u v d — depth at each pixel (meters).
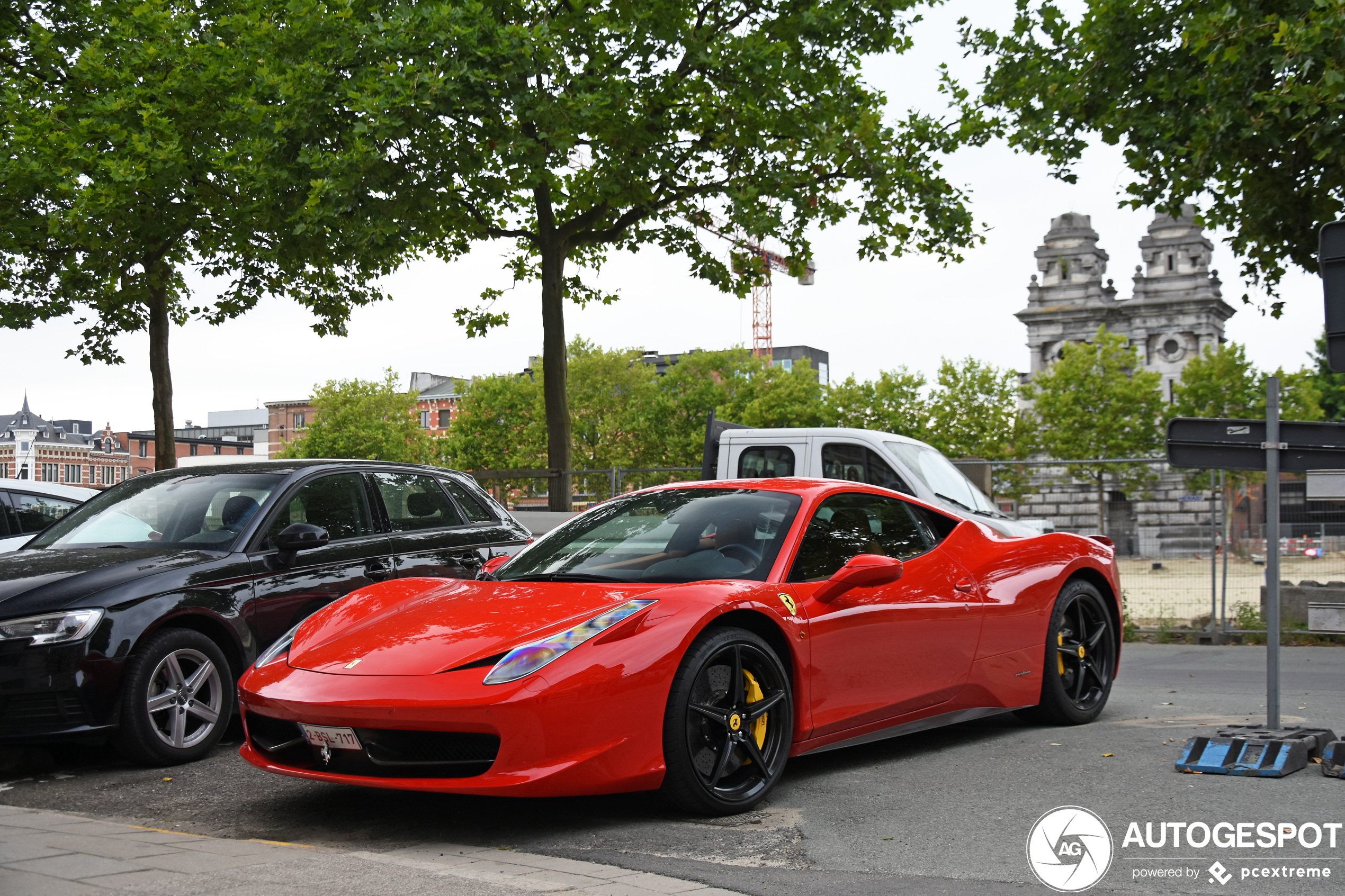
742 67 13.16
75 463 148.62
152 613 5.29
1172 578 11.84
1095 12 13.51
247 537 5.93
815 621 4.45
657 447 62.00
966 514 8.80
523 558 5.03
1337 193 11.80
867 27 14.03
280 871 3.15
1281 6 11.38
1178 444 5.16
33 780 5.14
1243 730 4.88
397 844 3.73
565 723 3.65
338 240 13.38
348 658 4.01
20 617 5.04
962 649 5.16
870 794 4.33
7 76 15.71
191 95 14.71
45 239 16.36
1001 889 3.10
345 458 7.10
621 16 13.15
